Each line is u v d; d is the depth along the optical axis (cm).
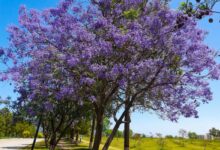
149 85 1789
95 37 1895
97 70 1777
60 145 6228
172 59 1792
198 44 1773
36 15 2033
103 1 1958
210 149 7662
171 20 1730
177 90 1878
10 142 8194
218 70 1814
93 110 2558
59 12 1947
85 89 1928
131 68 1758
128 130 2825
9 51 2031
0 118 10138
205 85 1855
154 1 1908
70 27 1894
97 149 2000
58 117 3067
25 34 2030
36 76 2025
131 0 1948
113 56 1858
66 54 1870
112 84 1919
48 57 1959
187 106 1902
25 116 2897
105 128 8044
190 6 842
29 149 5116
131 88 1892
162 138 8488
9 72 2072
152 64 1764
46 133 4397
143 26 1845
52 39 1992
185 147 7806
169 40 1778
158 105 2000
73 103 2511
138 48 1822
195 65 1800
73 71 1917
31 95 2069
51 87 2048
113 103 2372
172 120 1969
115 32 1828
